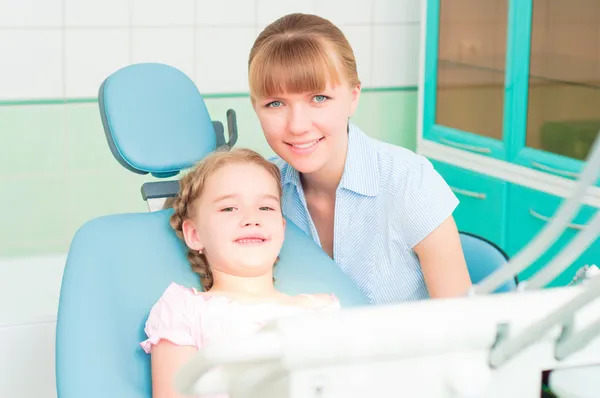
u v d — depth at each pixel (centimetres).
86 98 320
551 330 76
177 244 160
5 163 316
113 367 136
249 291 153
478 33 312
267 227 153
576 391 79
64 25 314
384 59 356
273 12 338
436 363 74
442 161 337
